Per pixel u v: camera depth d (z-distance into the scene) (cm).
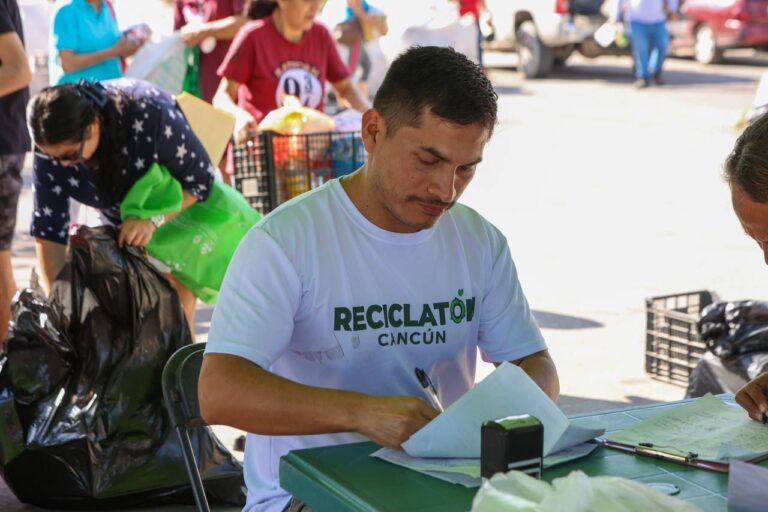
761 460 299
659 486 284
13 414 532
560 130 1695
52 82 874
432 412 312
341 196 345
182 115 593
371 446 313
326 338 343
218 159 657
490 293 369
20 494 535
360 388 348
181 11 1014
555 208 1214
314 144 696
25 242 1091
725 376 586
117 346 532
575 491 223
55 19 859
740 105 1902
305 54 790
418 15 1516
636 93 2080
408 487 282
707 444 314
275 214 343
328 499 285
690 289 920
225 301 336
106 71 877
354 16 1301
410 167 318
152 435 530
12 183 697
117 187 573
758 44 2414
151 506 536
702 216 1170
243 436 620
